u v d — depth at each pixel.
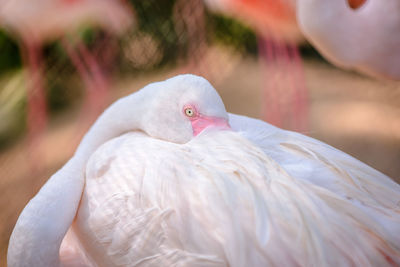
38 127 2.25
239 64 3.08
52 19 2.17
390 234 1.55
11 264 1.65
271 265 1.55
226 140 1.62
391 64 1.92
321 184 1.59
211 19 2.84
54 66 2.76
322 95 2.83
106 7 2.21
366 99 2.75
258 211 1.56
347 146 2.37
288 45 2.32
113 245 1.61
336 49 1.90
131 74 2.79
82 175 1.68
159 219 1.58
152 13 2.79
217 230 1.56
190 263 1.57
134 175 1.61
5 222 2.16
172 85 1.67
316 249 1.54
